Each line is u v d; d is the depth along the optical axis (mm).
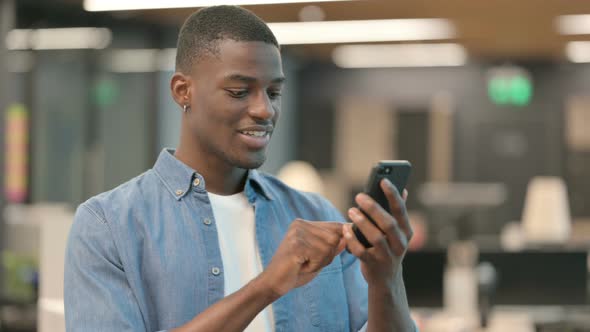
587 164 14359
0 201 6387
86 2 8133
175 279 1571
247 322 1411
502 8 9266
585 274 5633
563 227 7207
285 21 9461
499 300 5699
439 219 8664
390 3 8703
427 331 5074
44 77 8578
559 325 5523
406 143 14906
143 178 1686
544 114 14461
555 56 13594
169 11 8633
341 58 13797
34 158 8430
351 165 15086
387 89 14938
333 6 8617
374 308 1474
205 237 1612
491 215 14312
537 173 14492
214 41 1540
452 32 10906
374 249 1385
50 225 2758
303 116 15195
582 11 9484
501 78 14453
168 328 1556
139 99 9961
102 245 1577
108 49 9422
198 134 1595
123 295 1558
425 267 5625
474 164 14648
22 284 5531
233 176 1668
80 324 1544
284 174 9094
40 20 8461
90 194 9211
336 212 1836
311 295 1664
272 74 1547
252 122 1542
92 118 9250
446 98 14719
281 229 1700
